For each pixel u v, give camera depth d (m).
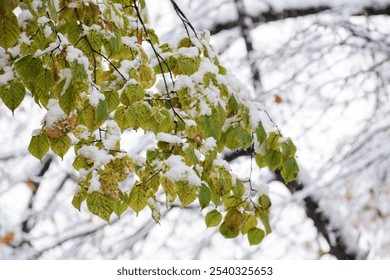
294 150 2.52
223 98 2.41
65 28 2.28
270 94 4.32
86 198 2.22
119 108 2.31
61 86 2.14
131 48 2.38
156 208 2.30
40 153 2.24
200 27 4.45
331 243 4.25
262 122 2.54
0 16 2.11
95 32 2.23
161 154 2.30
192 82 2.33
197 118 2.32
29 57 2.14
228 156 4.23
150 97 2.35
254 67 4.43
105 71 2.34
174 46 2.50
